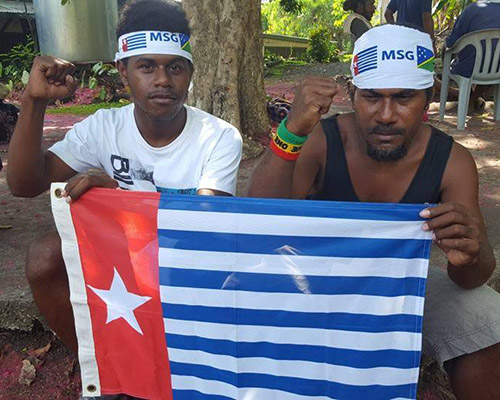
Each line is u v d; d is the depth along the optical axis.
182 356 1.95
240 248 1.79
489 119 7.14
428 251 1.68
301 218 1.73
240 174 4.88
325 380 1.86
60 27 11.16
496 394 1.86
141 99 2.10
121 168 2.31
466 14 6.25
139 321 1.95
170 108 2.10
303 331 1.83
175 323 1.91
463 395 1.93
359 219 1.70
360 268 1.74
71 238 1.92
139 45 2.03
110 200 1.85
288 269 1.78
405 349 1.77
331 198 2.07
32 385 2.50
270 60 16.19
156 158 2.25
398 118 1.76
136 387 2.04
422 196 1.94
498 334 1.81
